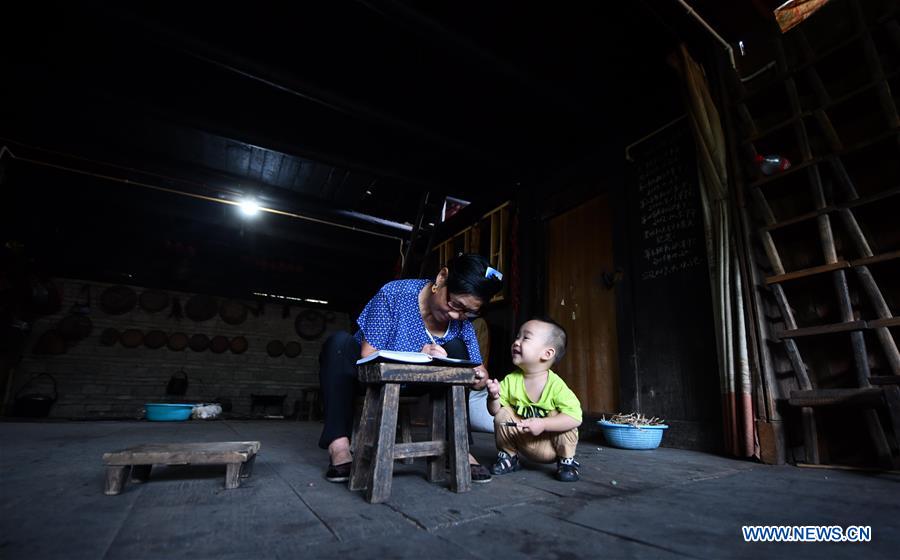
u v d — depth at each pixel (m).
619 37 3.53
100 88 4.05
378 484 1.31
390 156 5.33
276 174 5.88
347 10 3.53
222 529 1.04
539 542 0.99
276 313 9.44
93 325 7.84
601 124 4.02
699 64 3.28
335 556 0.88
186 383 8.26
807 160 2.50
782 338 2.45
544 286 4.64
